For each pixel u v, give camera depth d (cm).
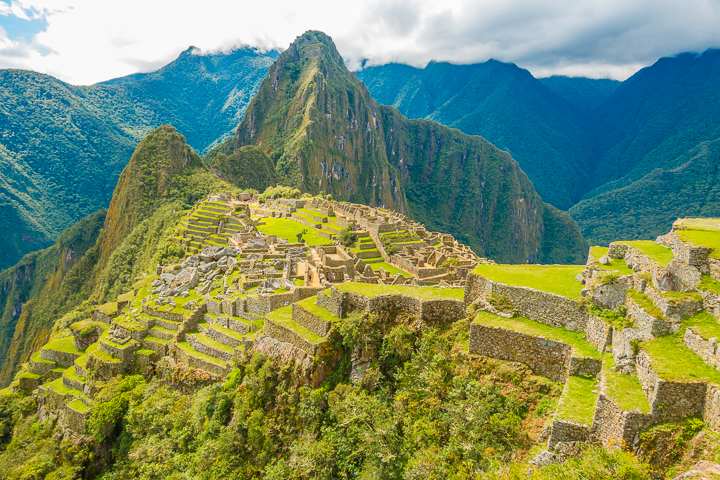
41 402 4769
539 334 1658
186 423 3136
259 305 3738
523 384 1619
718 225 1823
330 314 2339
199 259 6009
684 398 1176
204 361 3569
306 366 2188
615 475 1149
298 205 15212
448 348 1923
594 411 1339
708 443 1088
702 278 1403
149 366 4141
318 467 1889
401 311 2166
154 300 4716
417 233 11794
